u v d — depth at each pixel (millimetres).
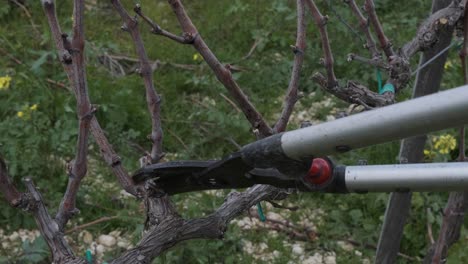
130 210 5160
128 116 5895
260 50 6828
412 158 3686
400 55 2775
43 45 6609
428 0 7355
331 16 6785
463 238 4887
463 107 1220
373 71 6289
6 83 5688
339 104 6254
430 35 2799
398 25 7094
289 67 6539
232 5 7262
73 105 5855
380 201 5277
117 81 6230
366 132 1321
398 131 1291
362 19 2764
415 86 3482
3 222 4973
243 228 5156
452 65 6352
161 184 1852
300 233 5184
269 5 7410
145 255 2297
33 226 4992
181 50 6770
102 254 4867
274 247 5000
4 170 2232
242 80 6520
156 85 6348
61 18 6988
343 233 5184
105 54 6590
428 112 1249
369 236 5133
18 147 5289
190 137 5949
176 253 4586
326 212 5363
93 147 5688
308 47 6645
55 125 5496
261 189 2441
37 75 6059
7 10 7016
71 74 2238
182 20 2129
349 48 6543
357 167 1666
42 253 4527
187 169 1772
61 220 2336
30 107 5574
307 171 1519
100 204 5207
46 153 5379
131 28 2346
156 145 2443
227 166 1664
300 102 6332
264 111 6188
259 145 1536
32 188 2283
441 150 5137
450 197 3572
